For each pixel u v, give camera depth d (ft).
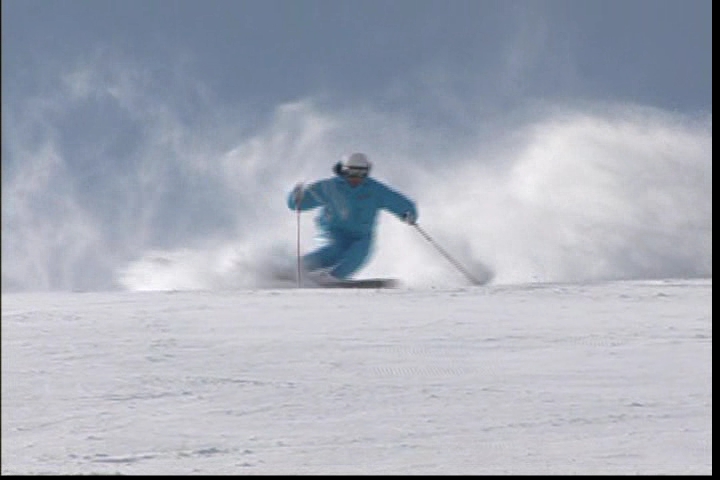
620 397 79.46
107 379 83.97
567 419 74.49
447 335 100.42
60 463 66.54
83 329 103.40
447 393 80.43
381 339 98.78
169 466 65.92
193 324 105.91
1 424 73.31
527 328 104.06
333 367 87.97
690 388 81.82
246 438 70.90
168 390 81.00
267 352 93.25
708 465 66.13
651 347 95.20
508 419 74.49
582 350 94.12
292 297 127.44
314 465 66.18
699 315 111.34
